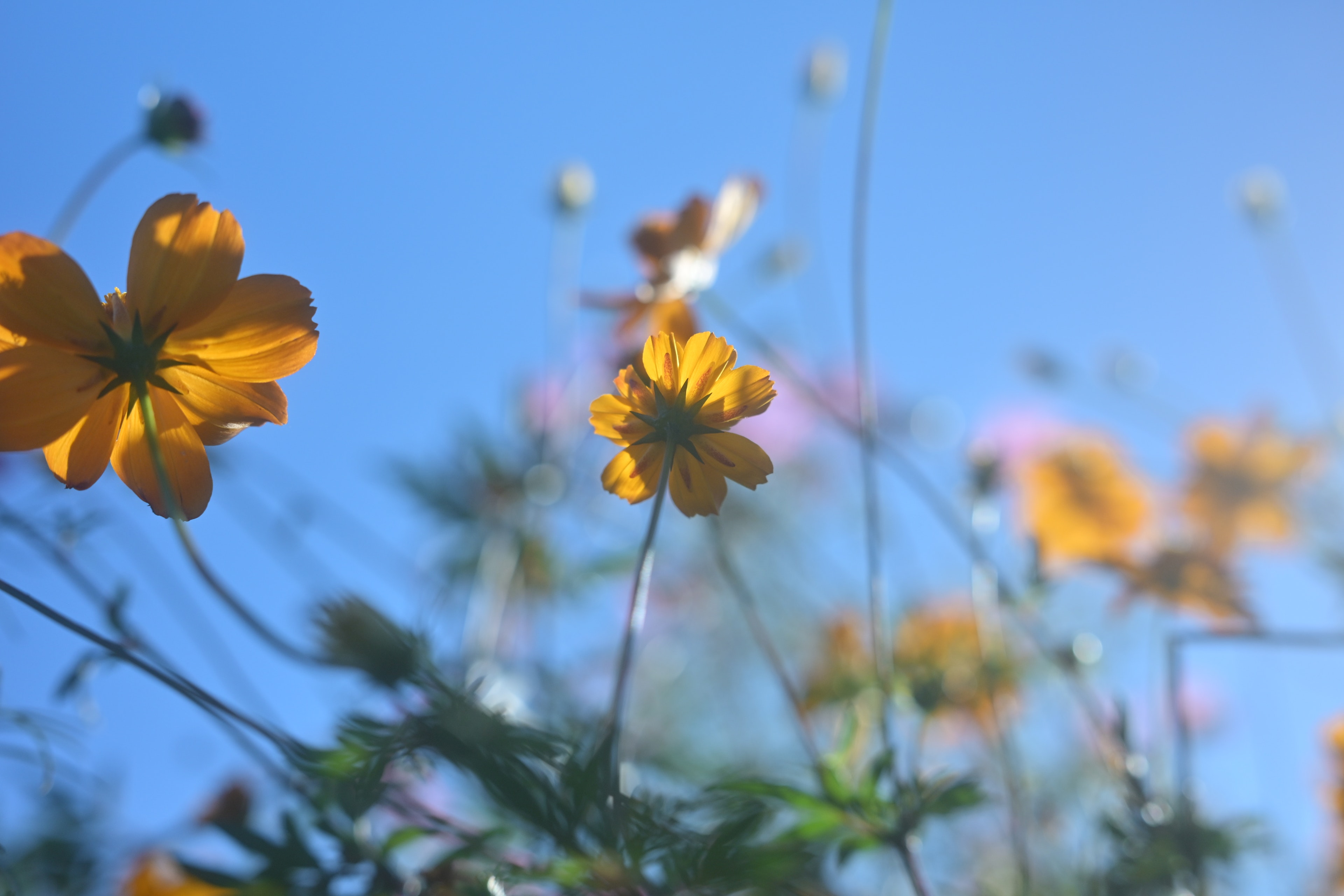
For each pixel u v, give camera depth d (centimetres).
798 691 70
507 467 86
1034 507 75
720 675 90
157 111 65
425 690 47
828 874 56
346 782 47
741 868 47
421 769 47
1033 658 71
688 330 65
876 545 60
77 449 49
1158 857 58
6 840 58
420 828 50
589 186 97
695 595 97
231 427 51
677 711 86
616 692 47
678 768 62
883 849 54
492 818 51
